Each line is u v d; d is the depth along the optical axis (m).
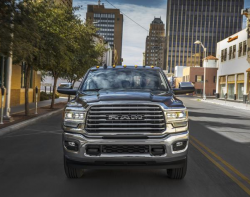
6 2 10.41
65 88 6.47
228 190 4.93
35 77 29.38
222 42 53.56
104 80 6.21
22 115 16.16
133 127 4.67
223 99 52.69
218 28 178.75
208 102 41.75
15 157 7.28
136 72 6.42
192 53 179.75
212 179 5.53
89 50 24.95
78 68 24.36
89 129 4.68
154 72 6.46
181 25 179.88
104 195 4.59
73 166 4.87
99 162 4.71
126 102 4.72
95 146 4.69
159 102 4.79
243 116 20.06
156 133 4.66
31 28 11.36
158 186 5.05
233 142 9.70
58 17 16.41
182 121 4.82
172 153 4.71
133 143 4.61
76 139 4.73
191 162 6.87
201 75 79.19
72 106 4.92
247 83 42.12
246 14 42.50
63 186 5.04
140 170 6.02
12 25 10.84
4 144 8.99
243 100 41.84
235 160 7.16
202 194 4.71
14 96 23.52
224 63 52.44
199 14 179.12
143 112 4.70
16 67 23.58
